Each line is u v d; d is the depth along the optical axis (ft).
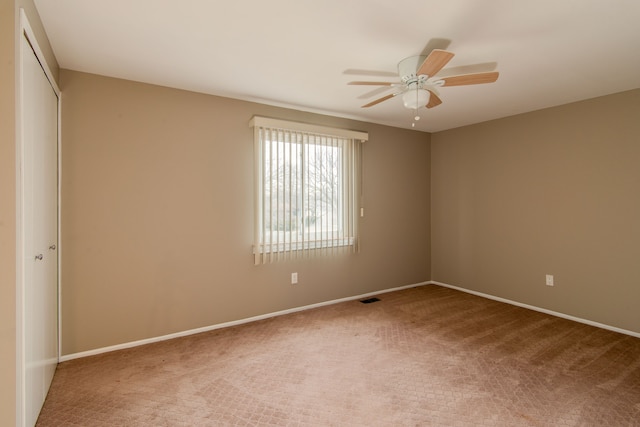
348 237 13.15
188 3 5.64
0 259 4.75
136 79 8.96
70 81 8.24
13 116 4.79
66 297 8.22
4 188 4.76
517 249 12.60
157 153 9.36
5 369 4.78
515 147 12.58
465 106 11.46
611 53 7.48
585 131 10.68
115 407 6.35
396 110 11.96
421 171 15.60
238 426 5.82
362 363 8.07
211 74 8.67
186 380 7.31
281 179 11.32
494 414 6.13
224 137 10.39
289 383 7.19
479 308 12.26
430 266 15.99
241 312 10.80
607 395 6.70
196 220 9.96
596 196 10.44
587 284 10.68
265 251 11.06
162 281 9.47
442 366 7.91
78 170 8.32
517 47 7.19
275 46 7.19
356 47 7.22
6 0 4.71
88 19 6.13
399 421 5.93
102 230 8.65
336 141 12.68
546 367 7.85
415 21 6.19
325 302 12.69
